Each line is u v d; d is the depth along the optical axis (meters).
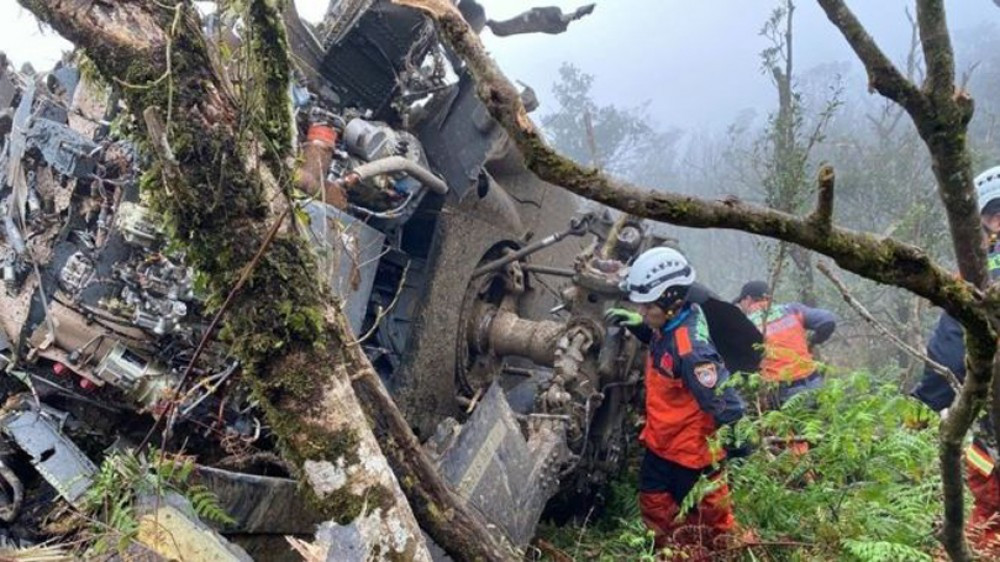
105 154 3.10
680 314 3.77
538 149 1.15
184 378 2.51
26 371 3.08
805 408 3.10
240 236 2.25
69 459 2.89
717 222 1.15
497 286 4.94
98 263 3.02
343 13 4.10
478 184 4.50
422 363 4.31
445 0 1.21
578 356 4.20
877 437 2.87
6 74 3.72
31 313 3.05
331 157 3.61
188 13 2.28
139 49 2.21
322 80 4.13
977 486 2.88
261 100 2.28
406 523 2.20
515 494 3.54
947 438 1.37
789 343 4.82
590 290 4.33
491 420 3.56
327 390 2.23
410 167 3.79
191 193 2.23
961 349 2.97
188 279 2.98
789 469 3.07
